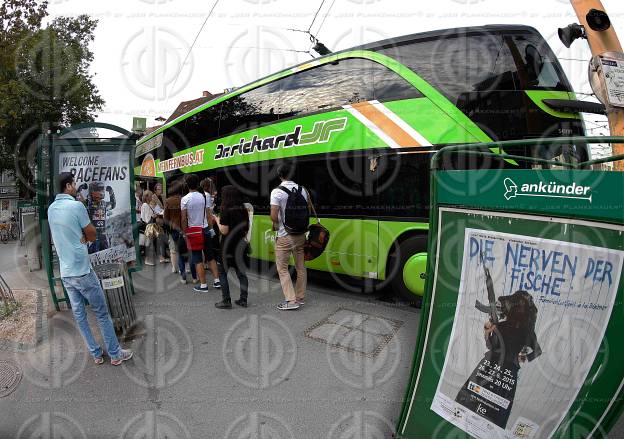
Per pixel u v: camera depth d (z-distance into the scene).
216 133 7.55
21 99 12.33
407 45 4.86
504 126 4.28
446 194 2.14
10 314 5.00
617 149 3.71
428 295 2.26
